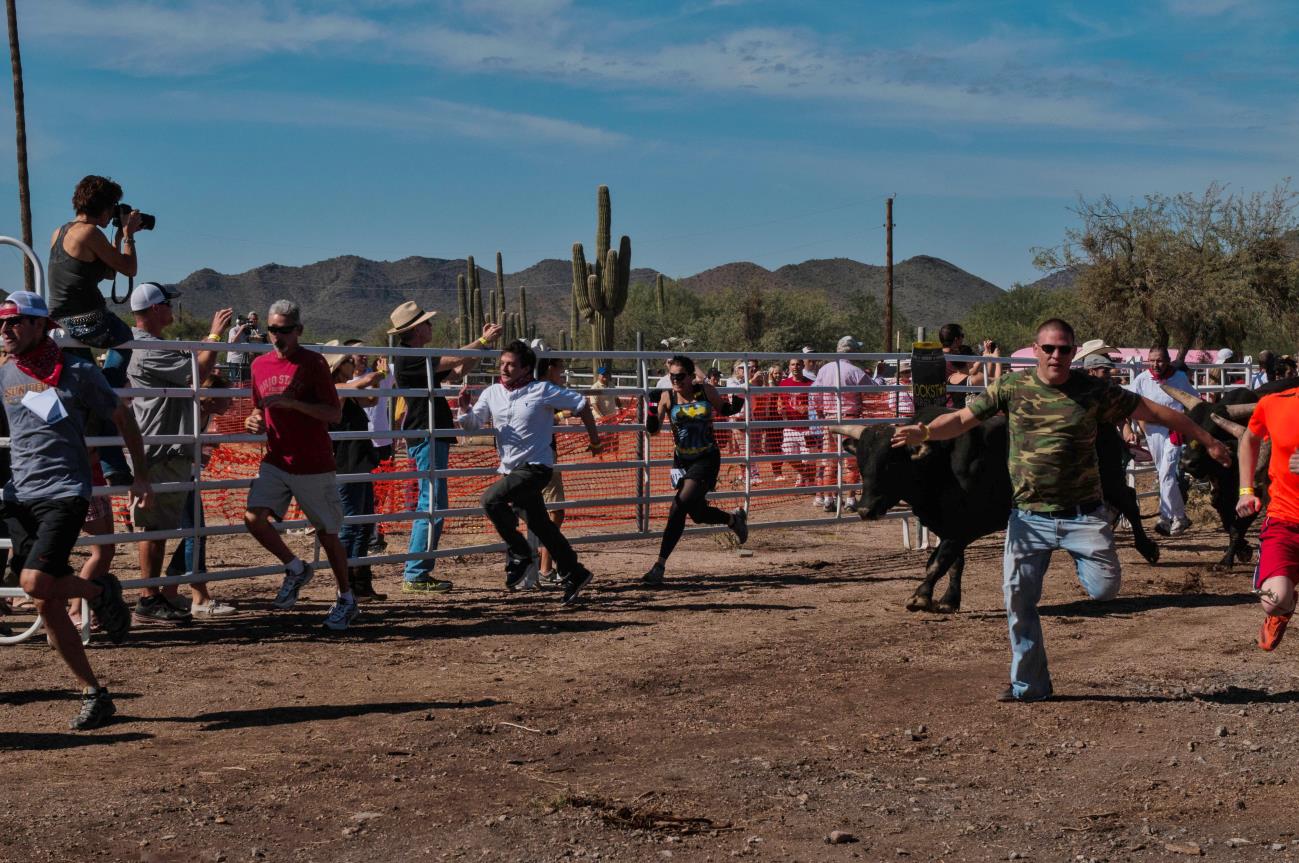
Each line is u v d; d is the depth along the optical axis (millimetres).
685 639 8398
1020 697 6668
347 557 9570
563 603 9727
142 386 8562
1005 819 4875
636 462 11508
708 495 11945
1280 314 49500
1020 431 6438
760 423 12172
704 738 6000
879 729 6168
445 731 6078
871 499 8961
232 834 4633
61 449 6047
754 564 12070
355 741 5895
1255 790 5242
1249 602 9727
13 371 6047
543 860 4418
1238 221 49188
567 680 7199
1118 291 50062
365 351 9766
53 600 5961
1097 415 6316
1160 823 4836
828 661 7707
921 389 12219
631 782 5301
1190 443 10812
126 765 5488
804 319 85000
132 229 8172
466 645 8164
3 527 8039
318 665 7539
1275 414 6426
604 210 35219
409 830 4695
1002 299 91688
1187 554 12383
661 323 81250
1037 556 6520
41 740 5879
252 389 8477
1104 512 6414
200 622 8852
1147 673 7352
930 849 4555
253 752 5699
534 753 5730
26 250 7906
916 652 7965
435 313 10680
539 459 9516
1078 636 8477
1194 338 50250
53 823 4707
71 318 7926
